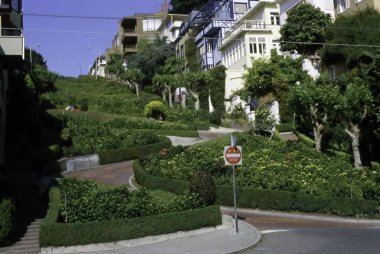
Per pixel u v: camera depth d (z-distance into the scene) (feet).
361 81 87.76
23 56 80.94
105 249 47.52
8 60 83.82
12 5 97.91
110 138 114.52
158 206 54.39
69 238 46.39
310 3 131.75
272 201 66.95
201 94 183.73
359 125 88.33
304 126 111.96
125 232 48.52
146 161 89.30
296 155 88.43
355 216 64.03
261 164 81.92
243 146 97.55
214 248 45.83
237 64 183.93
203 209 53.67
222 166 77.56
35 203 68.13
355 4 123.34
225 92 175.63
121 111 176.35
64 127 133.69
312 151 91.81
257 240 47.60
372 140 93.40
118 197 55.21
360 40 106.32
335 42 110.93
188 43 225.56
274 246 45.14
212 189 58.03
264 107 118.62
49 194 60.29
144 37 302.45
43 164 94.17
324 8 138.41
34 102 157.89
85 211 50.57
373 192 67.97
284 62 126.52
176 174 77.77
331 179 75.00
